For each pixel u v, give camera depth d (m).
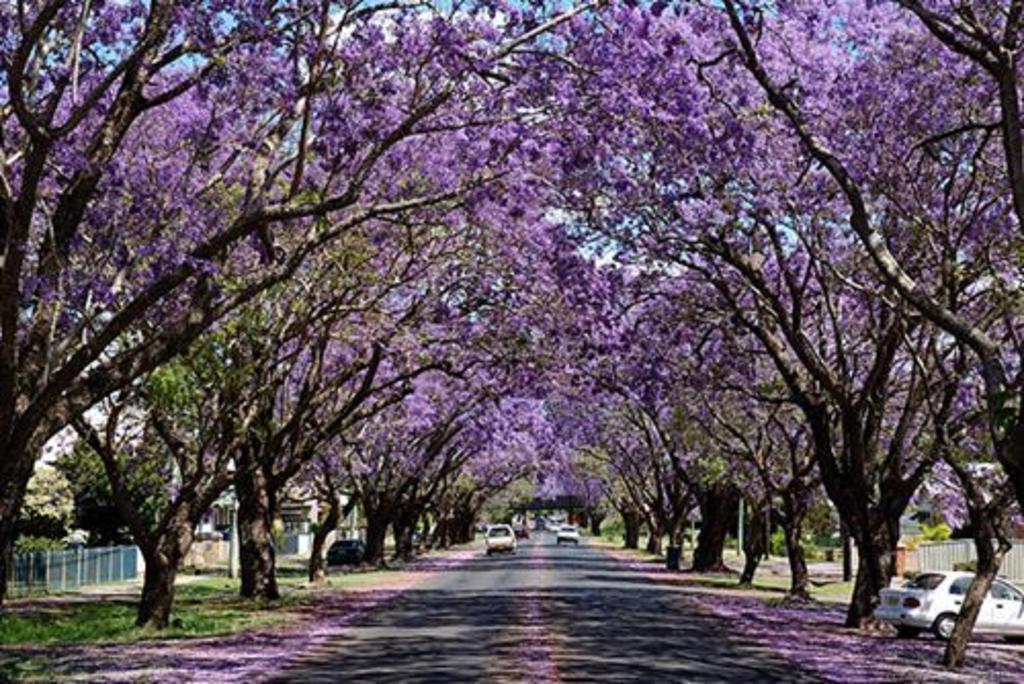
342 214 23.34
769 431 41.75
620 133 17.00
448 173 22.39
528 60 16.05
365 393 32.56
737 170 21.02
